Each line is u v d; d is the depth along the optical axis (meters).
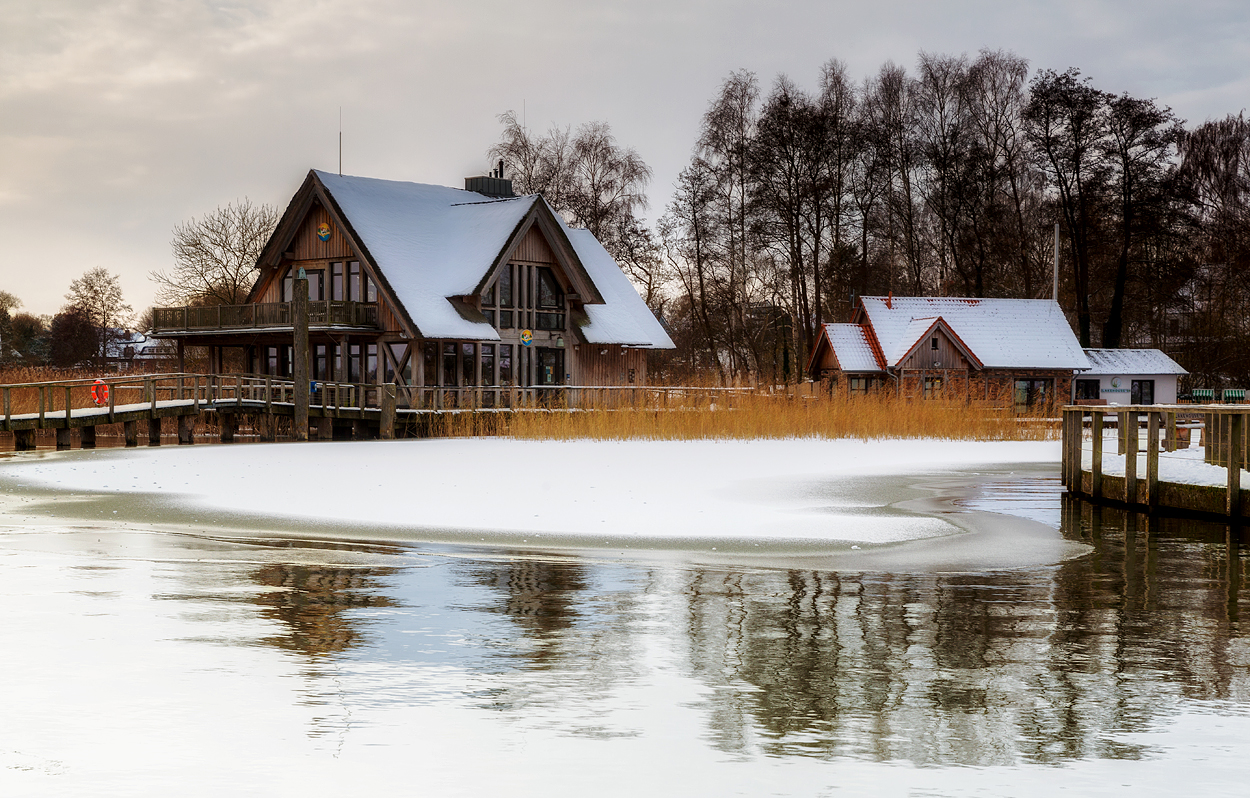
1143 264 68.00
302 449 32.22
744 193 63.59
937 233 68.56
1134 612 9.80
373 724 6.35
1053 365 58.44
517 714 6.56
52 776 5.53
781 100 60.78
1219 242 69.06
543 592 10.47
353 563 12.13
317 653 7.99
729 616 9.44
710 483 21.97
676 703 6.84
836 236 63.56
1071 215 64.50
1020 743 6.16
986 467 26.83
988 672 7.67
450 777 5.54
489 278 45.19
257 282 48.59
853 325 59.69
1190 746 6.13
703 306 66.69
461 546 13.60
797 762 5.82
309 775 5.57
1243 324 68.69
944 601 10.23
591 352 50.78
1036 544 14.20
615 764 5.76
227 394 49.31
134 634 8.48
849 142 61.75
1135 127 61.81
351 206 46.28
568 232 56.03
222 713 6.53
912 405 39.38
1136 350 63.00
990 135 64.62
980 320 60.03
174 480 22.14
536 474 23.66
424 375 44.06
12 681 7.15
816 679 7.43
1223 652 8.30
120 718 6.43
